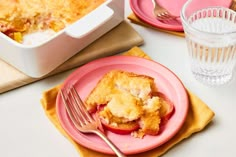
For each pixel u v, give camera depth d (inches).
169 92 30.3
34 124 29.6
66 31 31.0
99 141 27.8
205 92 31.1
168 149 27.9
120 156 26.3
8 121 29.9
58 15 34.5
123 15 35.3
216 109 30.0
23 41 34.4
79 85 31.2
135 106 27.9
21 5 34.6
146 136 27.9
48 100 29.9
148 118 27.7
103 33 34.4
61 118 28.7
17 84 31.9
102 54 33.7
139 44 34.4
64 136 28.8
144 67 31.8
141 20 35.9
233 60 31.3
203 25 32.4
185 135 28.1
